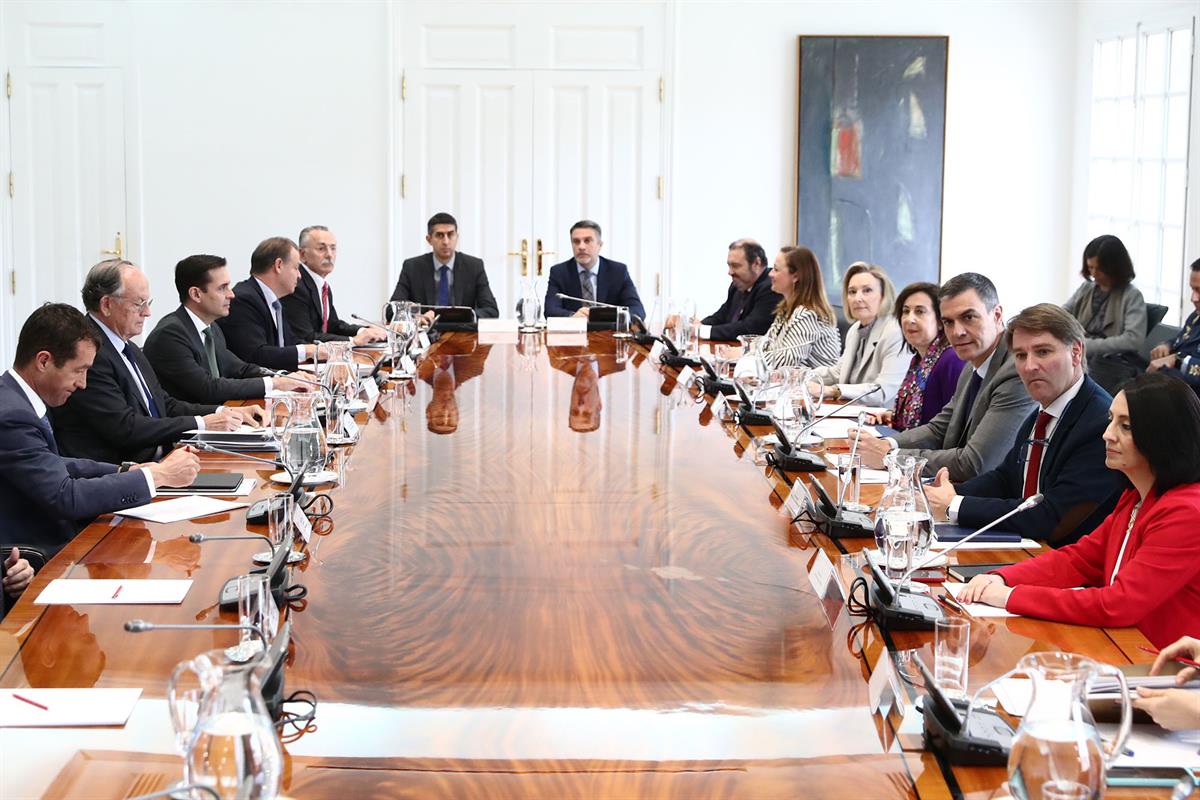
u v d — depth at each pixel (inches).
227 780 58.9
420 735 70.9
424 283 294.4
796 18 336.5
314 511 116.6
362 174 337.4
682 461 139.5
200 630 88.4
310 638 85.0
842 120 338.6
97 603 94.0
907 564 98.5
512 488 126.0
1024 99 339.9
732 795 64.8
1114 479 121.8
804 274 236.7
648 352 229.5
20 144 331.9
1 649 85.0
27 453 123.8
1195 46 280.1
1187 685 78.0
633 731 71.8
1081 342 125.2
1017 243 344.2
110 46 330.0
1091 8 329.7
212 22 331.3
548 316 295.7
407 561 102.0
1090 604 94.0
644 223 341.7
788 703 75.6
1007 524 123.5
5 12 327.9
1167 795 68.4
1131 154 313.1
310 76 333.7
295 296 265.7
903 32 337.7
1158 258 302.4
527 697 75.8
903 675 80.1
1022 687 80.0
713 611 91.0
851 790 65.7
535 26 334.6
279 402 162.4
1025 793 60.8
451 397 179.2
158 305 338.3
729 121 339.3
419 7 332.8
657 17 335.9
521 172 339.0
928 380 181.8
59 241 335.0
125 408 166.7
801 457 136.7
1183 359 248.5
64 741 71.5
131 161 333.4
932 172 340.8
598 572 99.7
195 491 127.9
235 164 335.3
